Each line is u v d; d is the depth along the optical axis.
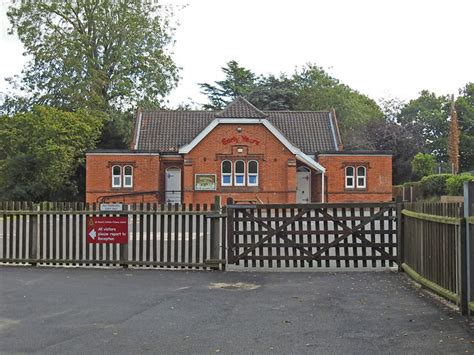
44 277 12.26
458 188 36.94
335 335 7.34
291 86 70.50
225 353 6.59
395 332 7.45
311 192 42.22
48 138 43.00
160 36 52.88
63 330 7.71
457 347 6.67
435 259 9.82
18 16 50.19
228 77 74.69
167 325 7.98
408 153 60.06
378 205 13.21
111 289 10.84
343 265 13.80
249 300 9.74
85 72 50.44
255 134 40.44
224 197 40.22
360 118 65.88
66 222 13.83
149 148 43.53
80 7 50.53
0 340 7.20
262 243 13.40
